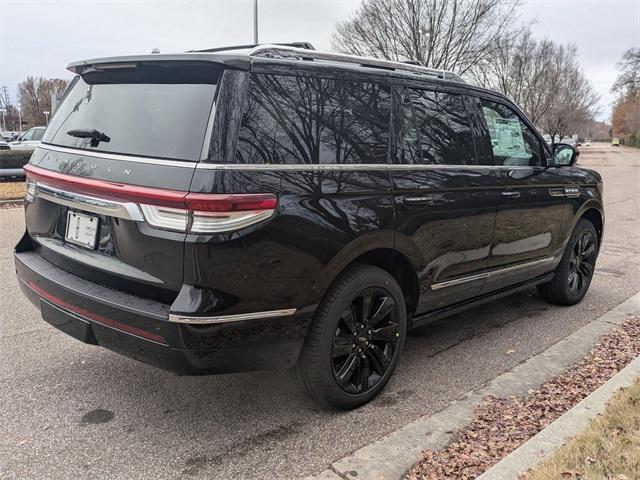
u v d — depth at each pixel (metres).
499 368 3.92
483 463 2.72
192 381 3.64
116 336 2.74
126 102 2.93
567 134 42.06
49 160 3.19
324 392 3.11
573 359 4.05
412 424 3.13
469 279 3.96
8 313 4.82
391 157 3.30
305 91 2.92
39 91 91.19
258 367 2.84
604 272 6.73
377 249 3.24
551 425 2.93
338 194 2.95
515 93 29.89
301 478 2.65
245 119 2.64
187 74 2.75
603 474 2.44
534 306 5.37
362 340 3.27
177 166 2.54
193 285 2.51
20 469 2.68
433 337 4.53
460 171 3.75
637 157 47.72
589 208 5.26
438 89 3.75
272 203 2.64
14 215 10.03
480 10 19.75
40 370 3.74
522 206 4.31
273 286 2.70
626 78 59.88
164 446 2.90
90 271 2.91
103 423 3.11
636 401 3.09
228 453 2.85
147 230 2.57
